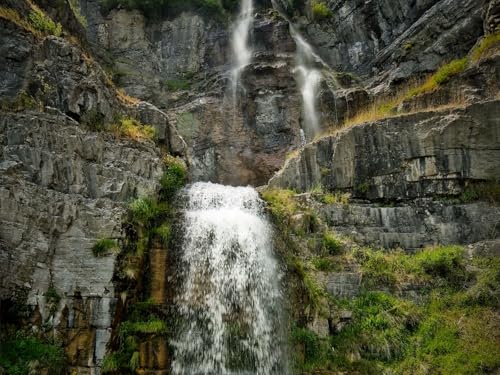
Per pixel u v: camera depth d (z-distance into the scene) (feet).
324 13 122.21
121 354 38.78
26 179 40.70
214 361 42.47
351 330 45.62
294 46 110.63
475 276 49.70
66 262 39.93
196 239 47.60
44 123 43.78
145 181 49.55
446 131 57.16
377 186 59.11
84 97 51.55
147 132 58.44
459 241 53.93
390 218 56.34
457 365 41.91
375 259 51.24
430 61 88.33
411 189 57.72
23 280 37.60
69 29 66.03
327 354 43.73
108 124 53.72
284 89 102.99
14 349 35.53
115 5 112.27
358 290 48.96
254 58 107.45
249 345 44.34
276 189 65.62
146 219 45.78
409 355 43.80
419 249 54.39
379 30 112.78
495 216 53.31
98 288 39.50
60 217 40.60
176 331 42.19
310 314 45.70
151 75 106.93
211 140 97.14
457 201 55.77
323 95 96.68
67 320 38.45
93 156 46.57
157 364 39.70
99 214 42.27
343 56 117.29
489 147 56.08
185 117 97.91
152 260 44.50
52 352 36.58
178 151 62.85
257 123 100.32
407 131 59.21
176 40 113.80
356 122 72.49
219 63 112.78
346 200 58.59
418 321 46.80
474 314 46.21
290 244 51.13
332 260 50.44
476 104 57.16
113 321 39.09
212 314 44.60
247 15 119.03
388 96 89.45
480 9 85.20
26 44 48.93
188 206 52.80
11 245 37.47
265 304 47.16
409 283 49.96
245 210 54.95
